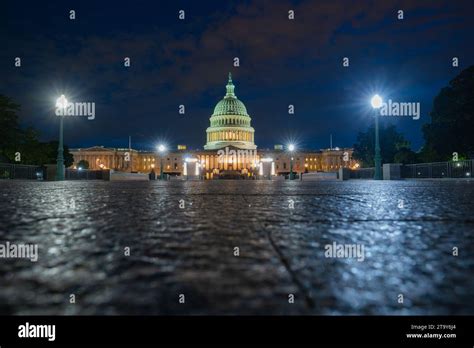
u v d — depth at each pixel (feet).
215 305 5.06
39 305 5.03
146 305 5.06
